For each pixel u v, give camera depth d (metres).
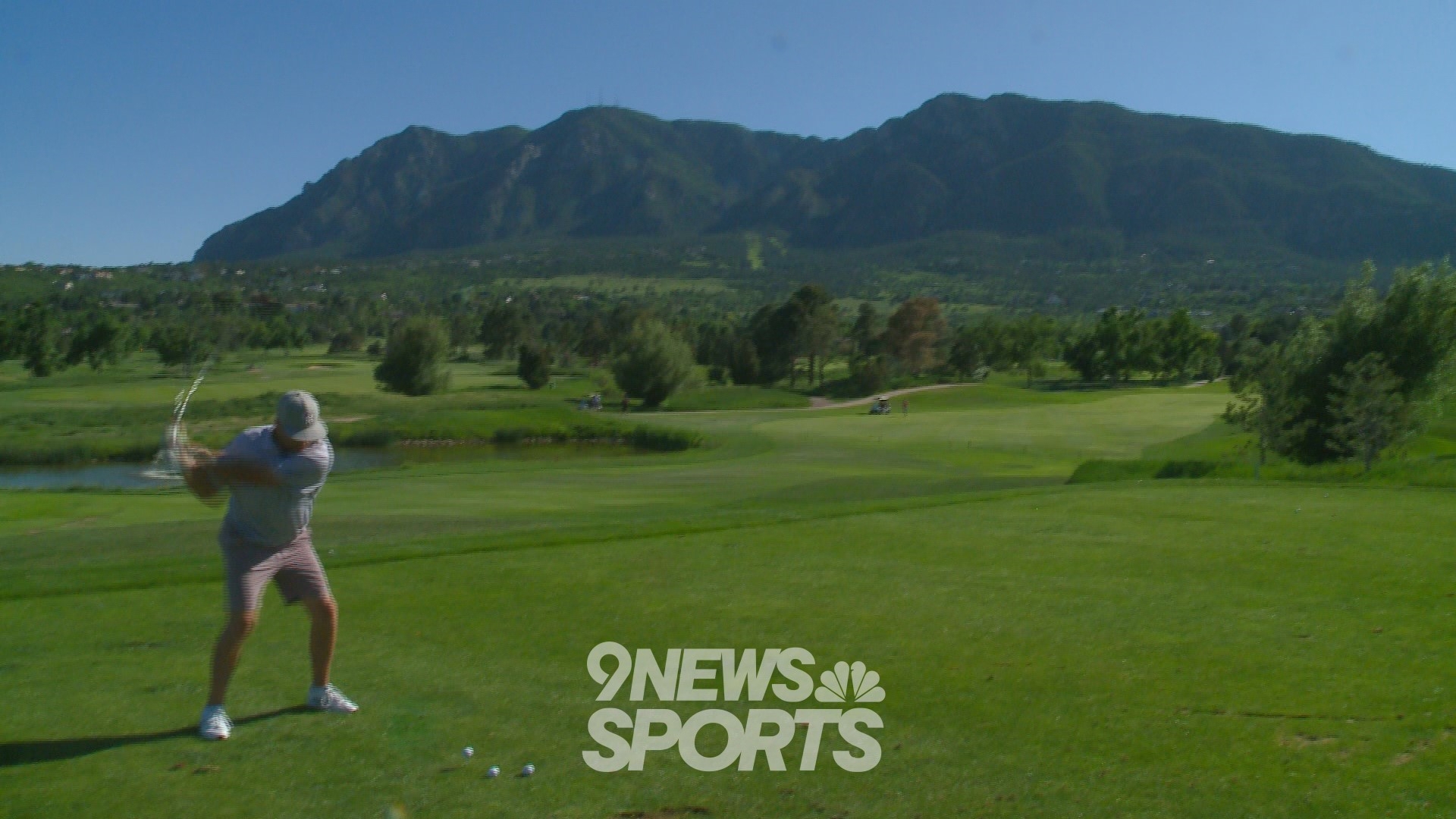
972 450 41.94
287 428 5.96
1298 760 5.46
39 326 84.12
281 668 7.10
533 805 5.03
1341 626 7.79
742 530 12.31
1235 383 24.67
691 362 84.06
